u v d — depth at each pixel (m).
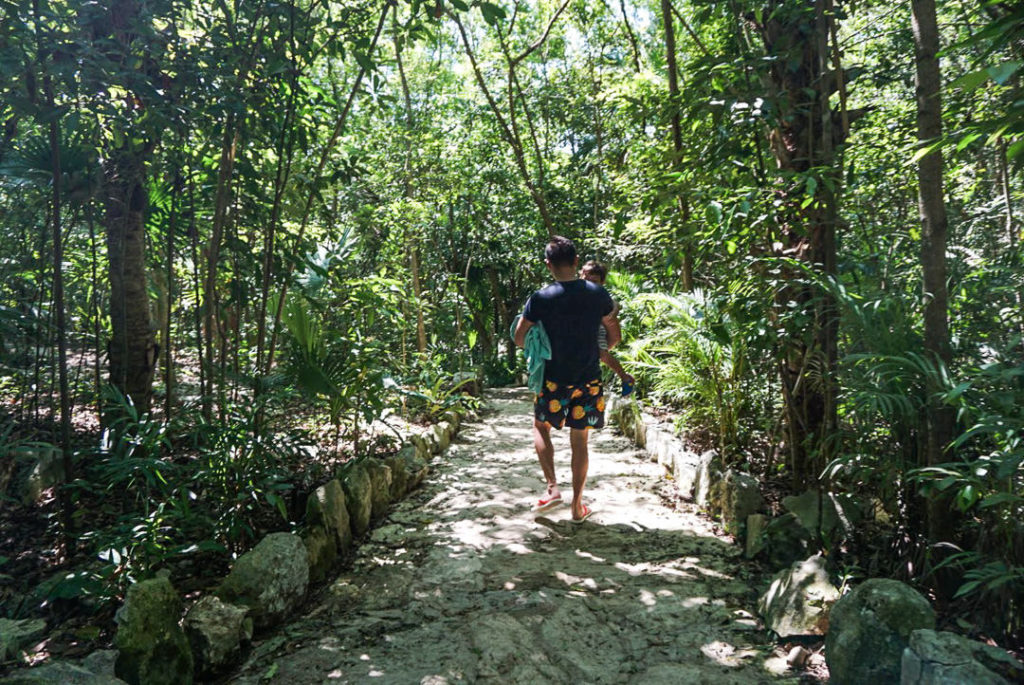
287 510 4.01
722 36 5.34
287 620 2.95
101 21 3.77
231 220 4.32
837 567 3.01
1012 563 2.37
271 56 4.11
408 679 2.42
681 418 5.44
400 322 6.86
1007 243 4.78
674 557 3.61
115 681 2.10
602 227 8.48
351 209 8.80
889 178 5.48
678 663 2.55
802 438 4.08
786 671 2.48
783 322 3.35
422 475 5.20
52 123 3.20
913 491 2.92
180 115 3.66
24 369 4.72
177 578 3.23
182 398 6.68
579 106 13.38
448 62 14.63
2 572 3.26
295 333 4.60
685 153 4.11
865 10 6.07
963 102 4.34
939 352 2.69
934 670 1.88
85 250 5.99
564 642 2.73
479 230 14.56
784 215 3.85
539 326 4.09
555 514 4.33
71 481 3.36
